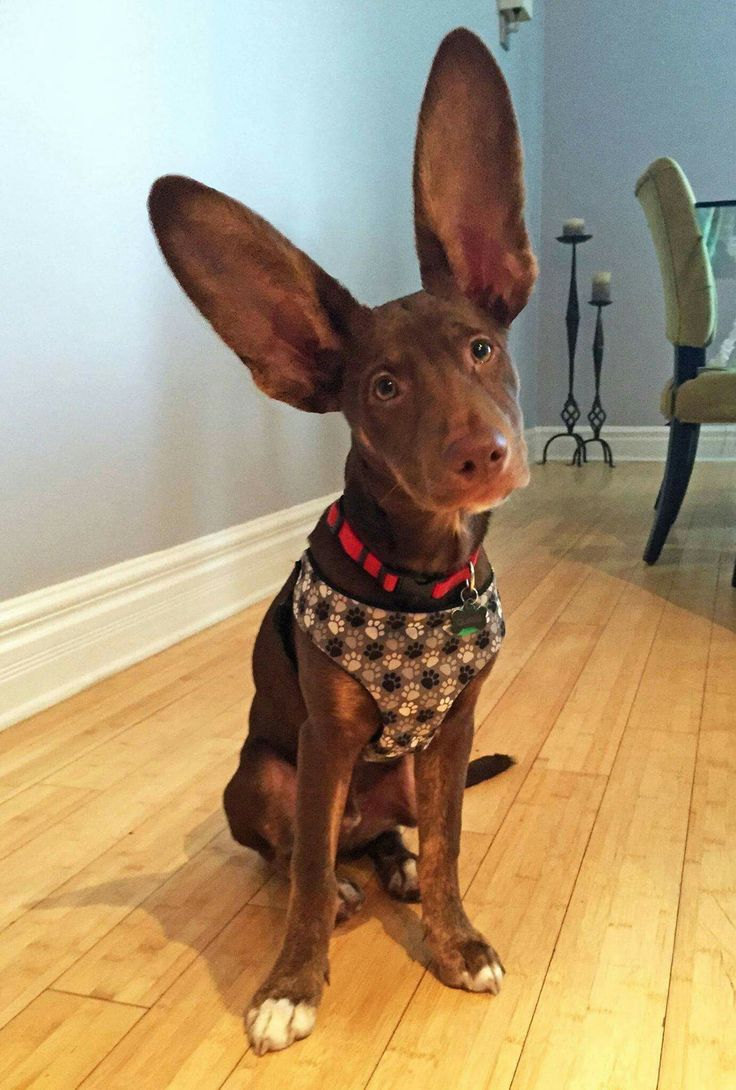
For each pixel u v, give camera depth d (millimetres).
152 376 1942
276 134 2270
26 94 1589
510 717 1665
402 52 2939
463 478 805
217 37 2041
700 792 1399
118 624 1863
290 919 973
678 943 1048
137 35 1824
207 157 2039
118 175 1808
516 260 975
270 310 967
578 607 2275
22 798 1403
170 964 1033
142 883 1191
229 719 1646
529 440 4707
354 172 2666
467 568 959
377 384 892
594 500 3623
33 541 1677
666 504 2590
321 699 965
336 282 949
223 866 1229
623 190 4566
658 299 4605
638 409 4738
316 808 977
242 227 916
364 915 1132
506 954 1036
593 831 1294
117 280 1828
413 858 1196
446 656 949
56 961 1041
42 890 1178
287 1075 872
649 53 4430
